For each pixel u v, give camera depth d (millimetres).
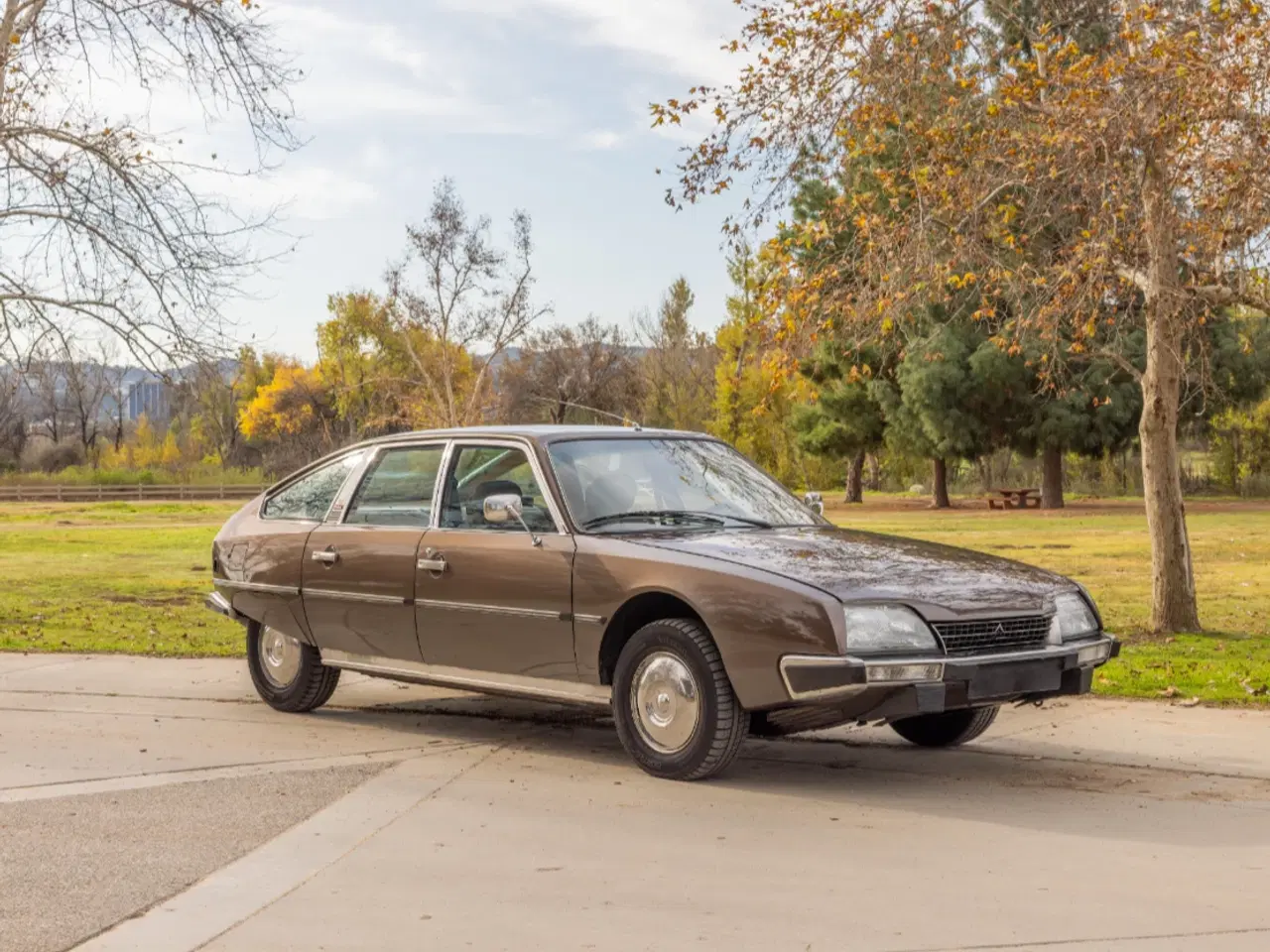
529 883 5195
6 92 15461
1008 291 13078
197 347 16281
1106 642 7082
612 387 80875
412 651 8133
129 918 4781
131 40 15984
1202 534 32250
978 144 12227
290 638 9016
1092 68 11148
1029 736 8203
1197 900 4895
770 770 7301
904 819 6180
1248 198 10828
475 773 7203
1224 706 9250
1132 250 13172
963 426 47656
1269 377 44344
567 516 7438
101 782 6980
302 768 7336
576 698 7410
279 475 88375
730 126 12531
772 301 12773
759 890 5078
